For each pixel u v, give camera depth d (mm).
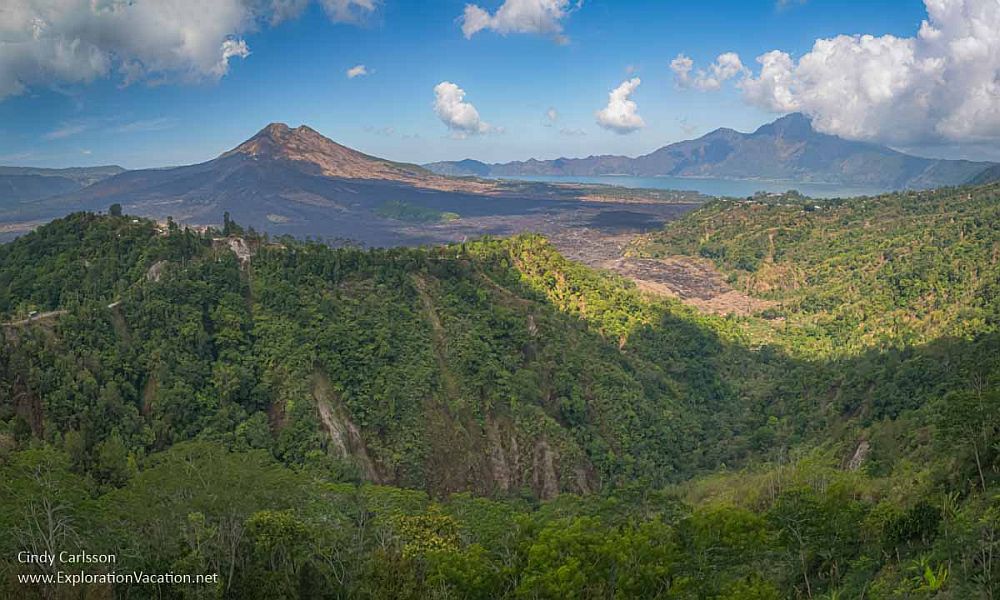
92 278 103625
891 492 62812
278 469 65875
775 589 44094
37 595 40438
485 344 112750
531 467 99875
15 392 78125
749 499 76688
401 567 45406
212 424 85938
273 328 99562
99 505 51844
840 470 84562
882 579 45438
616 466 105875
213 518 52344
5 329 86188
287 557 51406
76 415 77562
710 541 47688
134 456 75875
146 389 88000
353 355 99438
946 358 107500
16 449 67500
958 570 41562
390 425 94500
